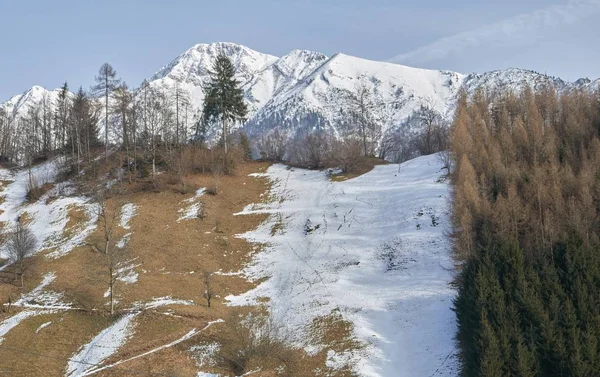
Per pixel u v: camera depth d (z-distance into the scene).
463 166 69.69
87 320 57.06
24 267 68.56
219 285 66.94
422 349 47.47
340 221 79.12
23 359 49.66
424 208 74.81
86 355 50.59
